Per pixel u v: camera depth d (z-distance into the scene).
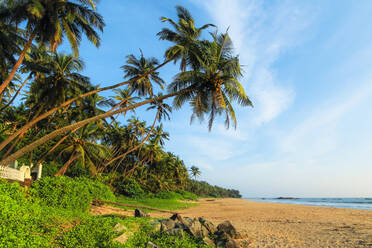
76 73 21.52
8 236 5.05
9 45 17.47
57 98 19.86
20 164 24.78
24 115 26.89
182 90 17.61
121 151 48.22
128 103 31.89
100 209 16.83
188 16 18.41
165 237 8.81
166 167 63.94
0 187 8.28
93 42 18.44
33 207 8.25
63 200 11.18
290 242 10.26
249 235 11.70
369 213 23.52
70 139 26.61
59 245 6.11
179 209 32.25
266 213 25.50
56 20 15.59
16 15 14.93
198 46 17.47
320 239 10.75
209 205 46.47
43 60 21.70
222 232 10.38
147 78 26.94
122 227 8.62
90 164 27.86
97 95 27.73
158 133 50.09
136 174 54.00
